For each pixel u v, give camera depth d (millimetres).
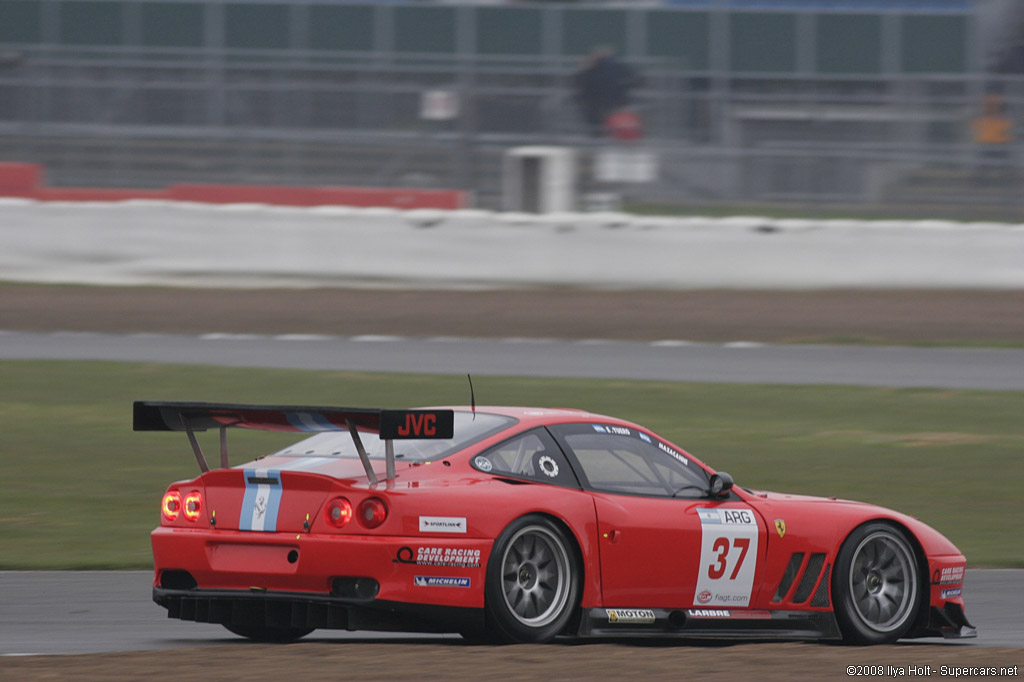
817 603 22625
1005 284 83562
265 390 56781
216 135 93062
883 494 42438
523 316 77062
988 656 20078
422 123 92812
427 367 62969
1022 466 47062
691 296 82250
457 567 19391
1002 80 91375
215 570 20203
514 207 91812
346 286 84000
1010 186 90750
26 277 84000
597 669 17938
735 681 17406
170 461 45812
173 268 84125
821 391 59625
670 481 22203
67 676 17125
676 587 21469
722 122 93188
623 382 60062
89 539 34844
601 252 83812
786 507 22672
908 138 91938
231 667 17812
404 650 19484
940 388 60781
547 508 20297
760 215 91188
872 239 83562
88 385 58219
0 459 45500
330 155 93000
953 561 23438
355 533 19328
